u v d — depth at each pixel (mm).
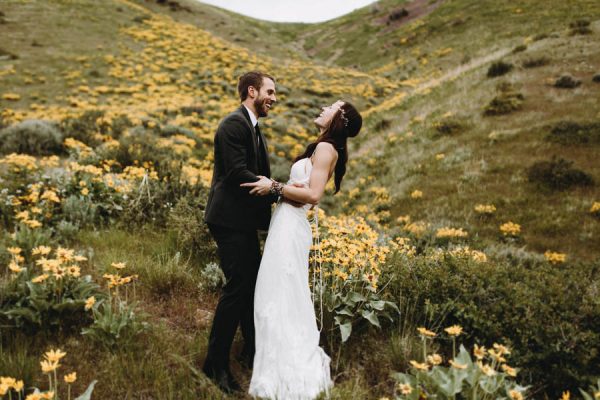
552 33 26359
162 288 4102
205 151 15945
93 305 3105
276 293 2875
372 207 12078
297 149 19797
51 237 4891
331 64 51125
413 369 2607
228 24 57656
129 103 25109
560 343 3033
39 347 2855
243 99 3068
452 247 7039
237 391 2762
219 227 2922
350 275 3547
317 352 2938
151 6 58406
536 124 14023
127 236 5332
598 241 8289
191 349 3111
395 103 25578
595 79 16562
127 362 2754
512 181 11156
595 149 11781
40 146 11477
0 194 5535
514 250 7734
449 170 12984
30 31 37219
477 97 18438
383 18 65438
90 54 34531
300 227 3016
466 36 42531
